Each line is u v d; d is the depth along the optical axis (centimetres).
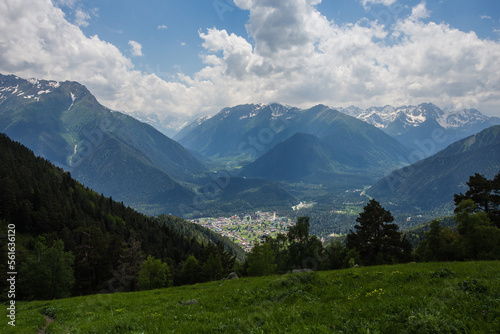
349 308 1001
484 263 1756
